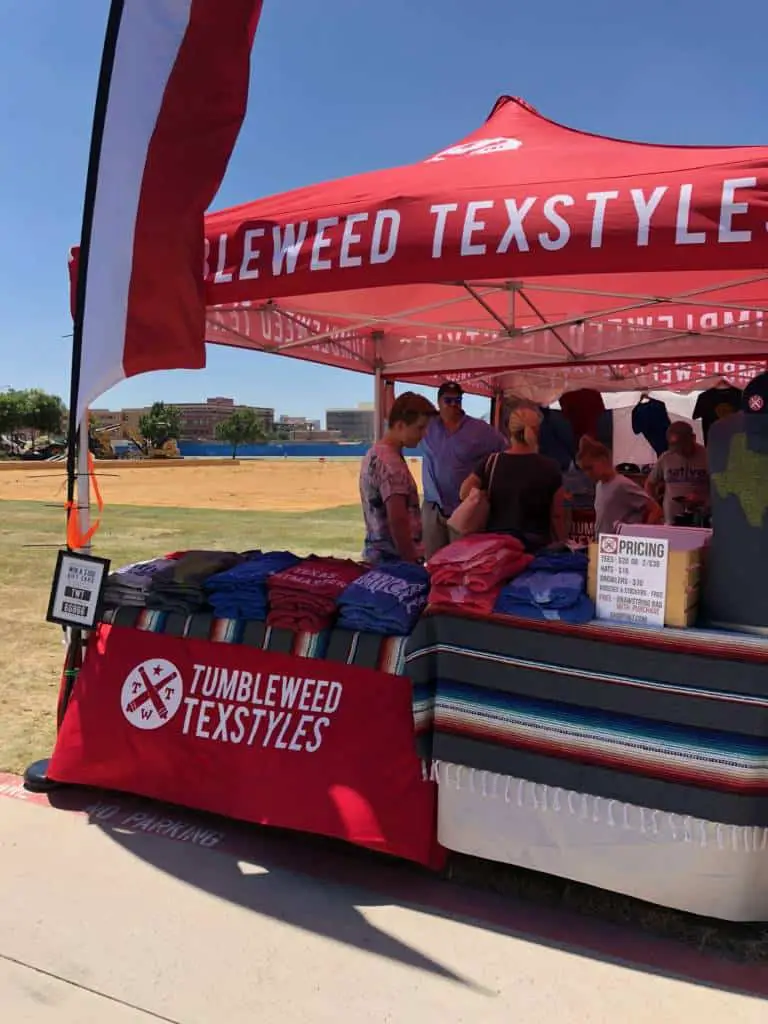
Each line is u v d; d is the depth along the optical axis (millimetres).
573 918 2648
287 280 2770
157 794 3295
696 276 4352
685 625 2510
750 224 2229
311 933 2564
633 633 2541
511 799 2748
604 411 10023
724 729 2422
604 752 2602
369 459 3926
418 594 3135
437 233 2539
